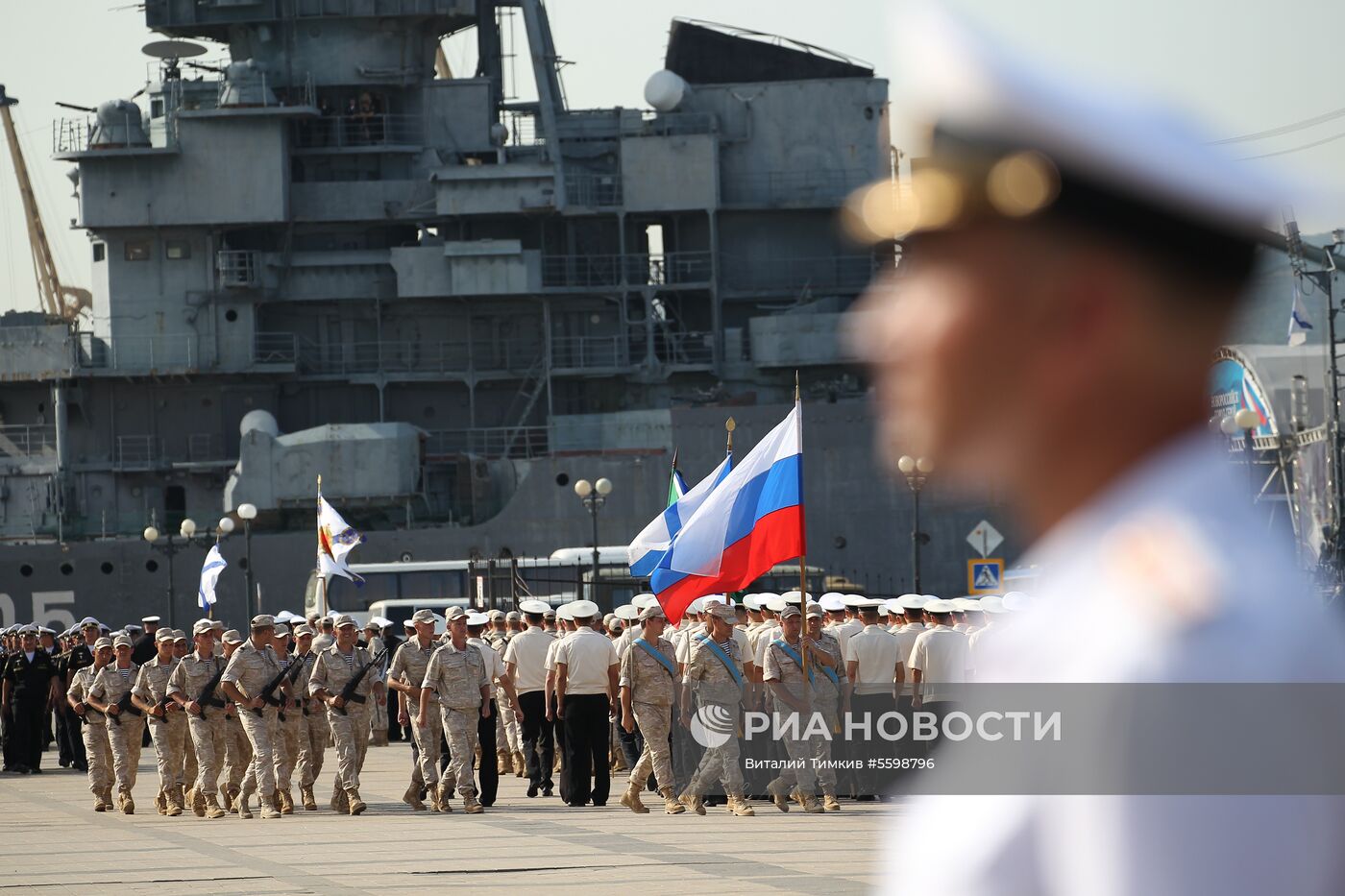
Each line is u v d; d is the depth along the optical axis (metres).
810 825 73.06
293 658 87.38
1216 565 5.67
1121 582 5.74
